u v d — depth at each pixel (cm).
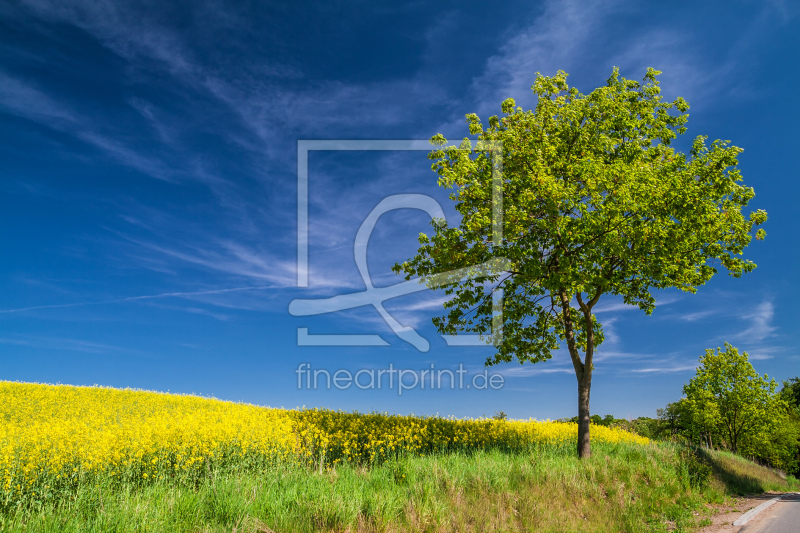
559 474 957
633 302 1608
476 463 955
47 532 524
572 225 1201
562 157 1346
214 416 1405
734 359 3166
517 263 1342
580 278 1207
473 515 680
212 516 580
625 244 1227
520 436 1552
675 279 1441
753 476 1962
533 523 705
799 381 4203
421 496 694
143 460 902
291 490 654
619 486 1021
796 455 3919
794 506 1166
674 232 1259
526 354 1536
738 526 916
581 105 1409
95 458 830
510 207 1274
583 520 800
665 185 1219
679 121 1508
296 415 1642
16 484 720
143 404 2212
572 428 1973
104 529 525
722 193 1326
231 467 911
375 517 589
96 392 2467
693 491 1244
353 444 1152
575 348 1438
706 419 3042
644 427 3825
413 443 1255
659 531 844
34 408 1850
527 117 1430
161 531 516
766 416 2998
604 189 1250
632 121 1440
